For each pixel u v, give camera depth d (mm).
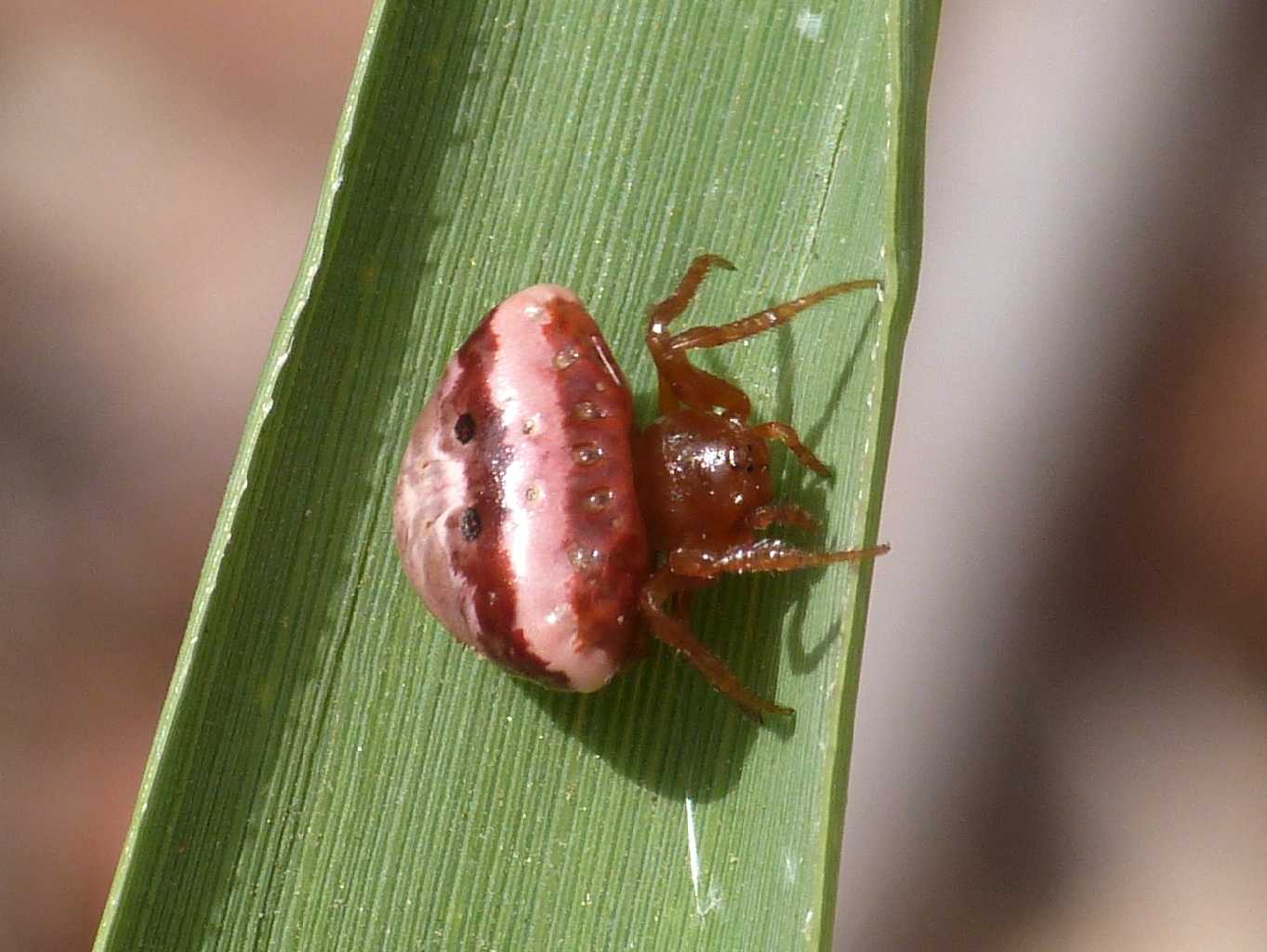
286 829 87
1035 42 104
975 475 103
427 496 87
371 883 88
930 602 103
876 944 104
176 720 85
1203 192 104
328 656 88
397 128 87
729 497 89
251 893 87
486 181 88
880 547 82
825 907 81
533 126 88
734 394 89
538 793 88
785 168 88
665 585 88
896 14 81
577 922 87
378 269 87
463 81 87
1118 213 104
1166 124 104
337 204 86
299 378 87
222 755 87
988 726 104
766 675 87
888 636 103
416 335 88
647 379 90
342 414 87
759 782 86
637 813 87
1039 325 104
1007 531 104
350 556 88
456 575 87
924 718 104
